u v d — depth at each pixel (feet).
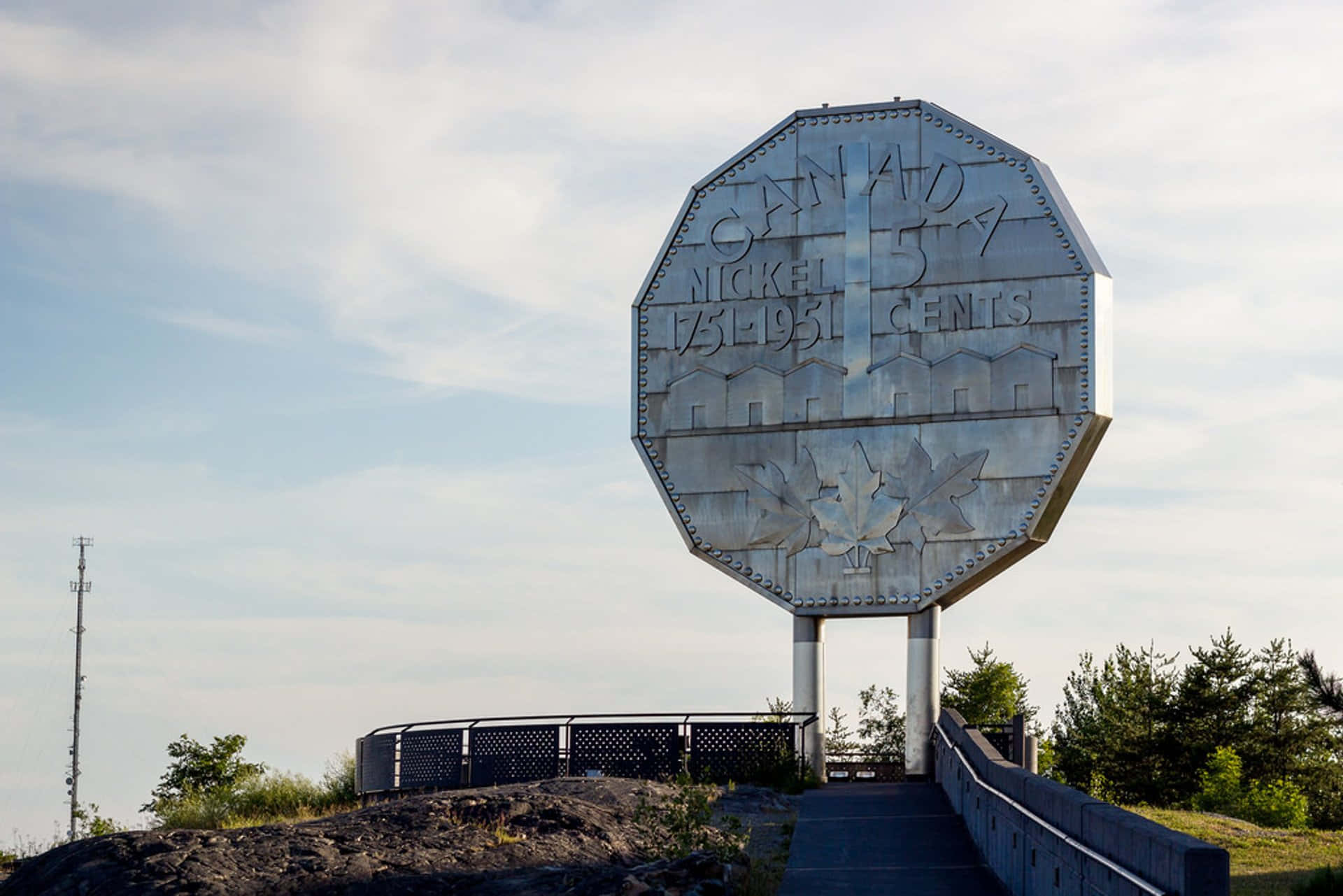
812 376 104.01
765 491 103.65
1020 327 101.04
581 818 72.43
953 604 105.09
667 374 106.52
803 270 105.40
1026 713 170.09
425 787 99.40
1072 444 98.94
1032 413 100.01
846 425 102.99
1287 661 177.99
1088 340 99.86
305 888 61.31
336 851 65.67
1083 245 100.99
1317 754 174.09
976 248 102.58
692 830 71.20
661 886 60.18
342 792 106.73
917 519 100.73
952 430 101.14
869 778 110.22
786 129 107.34
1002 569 102.01
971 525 99.86
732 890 61.87
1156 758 172.35
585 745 97.40
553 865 65.10
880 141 105.60
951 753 86.07
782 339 104.99
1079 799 50.06
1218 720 173.68
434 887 61.21
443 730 99.81
